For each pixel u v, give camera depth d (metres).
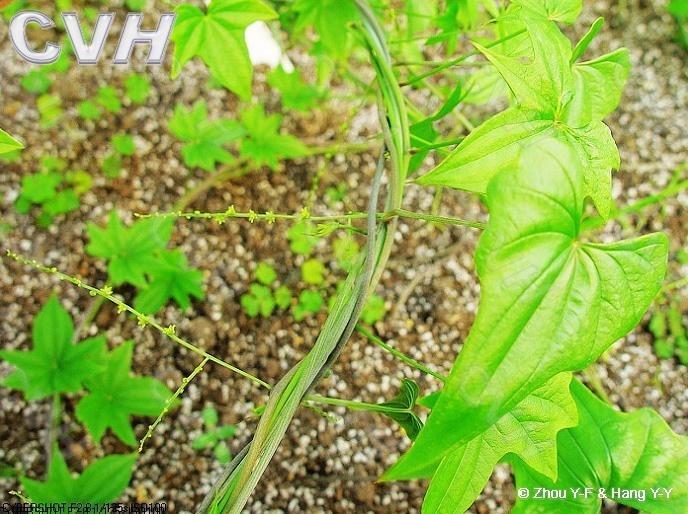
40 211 0.37
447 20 0.26
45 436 0.32
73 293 0.35
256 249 0.37
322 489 0.32
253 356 0.34
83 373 0.30
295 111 0.41
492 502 0.32
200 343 0.34
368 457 0.33
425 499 0.17
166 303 0.35
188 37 0.23
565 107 0.16
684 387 0.35
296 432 0.33
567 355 0.13
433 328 0.36
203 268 0.36
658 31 0.45
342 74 0.37
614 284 0.13
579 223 0.13
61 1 0.42
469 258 0.38
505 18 0.21
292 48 0.42
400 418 0.21
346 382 0.34
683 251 0.38
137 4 0.42
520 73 0.15
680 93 0.43
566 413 0.18
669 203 0.39
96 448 0.32
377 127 0.40
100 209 0.37
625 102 0.43
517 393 0.13
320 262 0.36
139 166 0.38
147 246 0.33
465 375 0.12
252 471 0.17
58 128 0.39
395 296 0.36
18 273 0.35
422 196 0.39
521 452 0.18
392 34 0.32
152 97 0.40
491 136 0.15
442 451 0.13
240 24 0.23
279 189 0.38
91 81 0.40
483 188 0.15
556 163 0.13
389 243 0.19
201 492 0.31
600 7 0.46
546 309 0.13
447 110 0.23
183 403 0.33
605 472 0.23
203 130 0.35
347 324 0.17
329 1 0.28
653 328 0.36
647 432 0.23
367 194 0.39
